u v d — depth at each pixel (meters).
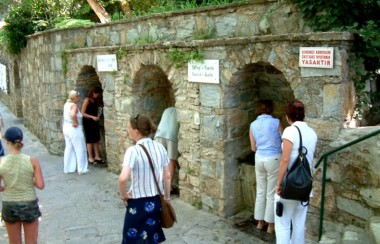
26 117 14.31
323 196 4.41
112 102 7.97
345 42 4.18
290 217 4.08
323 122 4.43
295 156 3.90
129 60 7.20
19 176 4.05
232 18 5.45
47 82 10.28
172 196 6.79
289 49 4.61
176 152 6.84
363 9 4.45
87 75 9.32
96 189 7.34
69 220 5.96
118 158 8.12
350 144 3.96
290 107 4.04
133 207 3.76
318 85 4.41
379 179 4.11
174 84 6.30
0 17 16.95
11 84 17.59
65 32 9.29
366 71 4.55
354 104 4.51
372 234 3.84
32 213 4.12
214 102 5.68
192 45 5.74
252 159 6.08
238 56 5.21
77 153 8.34
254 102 6.03
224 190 5.81
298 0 4.59
